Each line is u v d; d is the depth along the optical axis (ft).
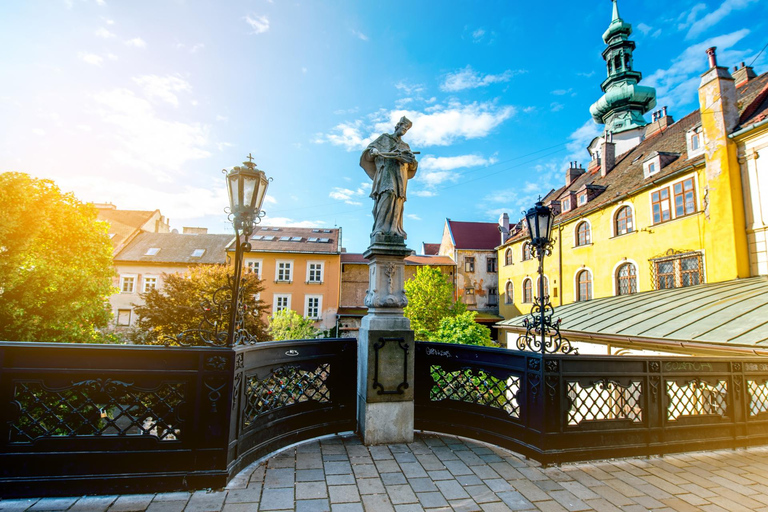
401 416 14.82
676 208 47.88
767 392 16.31
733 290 35.14
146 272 101.96
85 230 42.52
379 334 14.79
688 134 48.44
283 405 13.98
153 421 10.71
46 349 10.13
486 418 14.97
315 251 107.76
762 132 38.22
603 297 57.98
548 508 10.16
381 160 16.33
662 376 14.66
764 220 38.01
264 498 10.23
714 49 43.01
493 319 103.50
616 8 106.42
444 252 133.69
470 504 10.27
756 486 11.75
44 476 9.85
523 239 89.30
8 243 36.50
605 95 107.24
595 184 75.05
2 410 9.82
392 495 10.65
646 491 11.28
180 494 10.30
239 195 12.33
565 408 13.33
